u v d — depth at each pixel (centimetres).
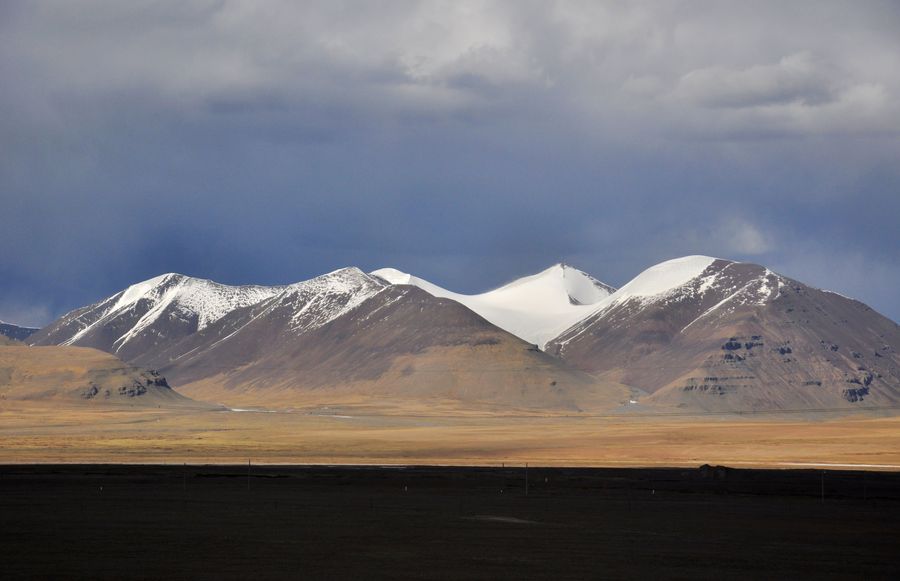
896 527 14788
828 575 10975
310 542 12875
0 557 11669
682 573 10981
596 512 16425
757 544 13038
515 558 11788
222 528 14200
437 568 11100
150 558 11606
